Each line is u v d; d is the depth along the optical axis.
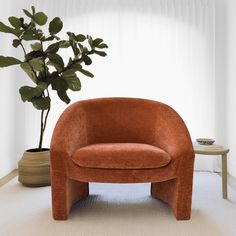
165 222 1.79
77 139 2.00
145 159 1.75
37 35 2.46
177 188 1.80
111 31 3.38
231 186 2.63
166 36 3.37
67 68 2.52
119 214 1.93
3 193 2.39
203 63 3.35
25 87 2.38
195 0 3.36
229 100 3.27
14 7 3.27
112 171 1.76
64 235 1.61
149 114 2.26
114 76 3.39
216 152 2.15
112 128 2.29
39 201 2.19
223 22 3.43
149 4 3.38
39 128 3.38
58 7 3.38
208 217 1.87
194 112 3.36
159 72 3.37
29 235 1.60
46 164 2.61
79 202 2.17
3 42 2.94
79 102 2.21
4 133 3.04
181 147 1.80
